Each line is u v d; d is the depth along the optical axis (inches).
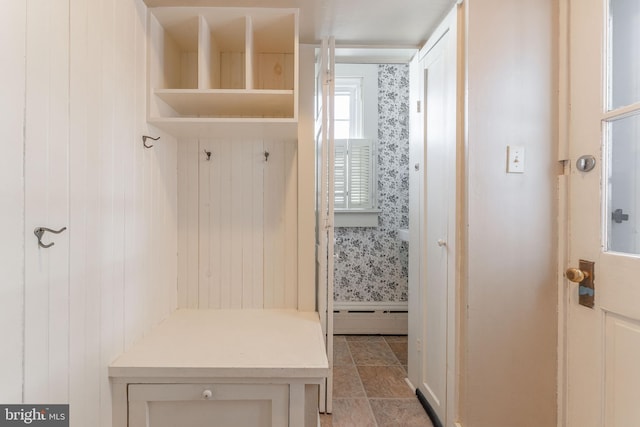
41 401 30.9
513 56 53.3
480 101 53.3
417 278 76.3
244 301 67.1
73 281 35.4
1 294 26.7
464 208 54.9
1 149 26.5
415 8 57.1
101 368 40.6
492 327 53.9
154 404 43.4
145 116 51.6
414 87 77.2
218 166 66.3
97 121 39.3
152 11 51.7
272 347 48.8
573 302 51.1
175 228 64.5
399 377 85.0
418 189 75.0
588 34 48.2
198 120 52.8
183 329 55.6
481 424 54.1
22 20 28.4
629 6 43.2
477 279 53.7
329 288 67.2
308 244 67.0
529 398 54.2
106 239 41.5
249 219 67.0
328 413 69.1
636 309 41.6
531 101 53.5
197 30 56.9
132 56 47.5
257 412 44.2
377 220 112.8
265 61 66.6
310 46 69.1
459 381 56.1
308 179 67.2
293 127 56.3
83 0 36.5
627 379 42.8
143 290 51.8
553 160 53.5
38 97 30.2
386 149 114.8
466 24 53.4
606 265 45.5
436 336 65.4
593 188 47.5
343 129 116.1
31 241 29.6
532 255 53.8
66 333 34.3
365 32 65.9
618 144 44.7
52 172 32.1
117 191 43.9
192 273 66.4
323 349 48.3
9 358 27.5
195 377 42.8
